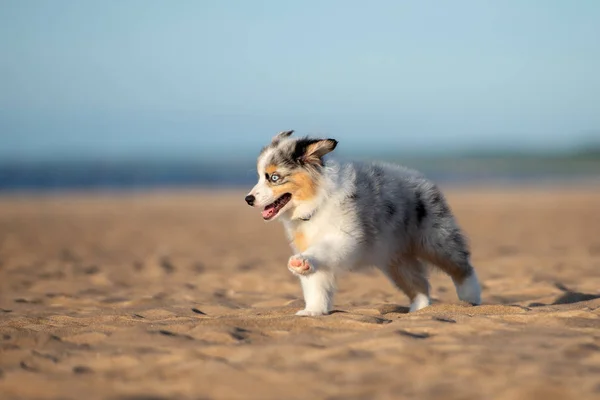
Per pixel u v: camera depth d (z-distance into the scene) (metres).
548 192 42.91
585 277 12.48
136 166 96.06
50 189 50.19
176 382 5.10
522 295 10.62
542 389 4.70
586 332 6.28
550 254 16.89
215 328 6.62
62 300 10.75
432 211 8.77
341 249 7.84
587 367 5.21
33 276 13.91
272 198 8.05
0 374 5.38
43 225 26.23
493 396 4.66
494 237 21.42
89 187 52.69
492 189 46.88
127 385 5.07
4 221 27.67
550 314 7.07
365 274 13.59
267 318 7.21
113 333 6.67
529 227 24.17
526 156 113.69
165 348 6.04
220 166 94.69
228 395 4.80
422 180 8.89
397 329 6.40
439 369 5.21
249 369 5.30
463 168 83.12
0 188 51.34
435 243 8.77
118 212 31.89
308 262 7.42
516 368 5.20
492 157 113.44
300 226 8.19
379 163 8.98
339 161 8.50
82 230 24.62
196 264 15.80
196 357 5.70
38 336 6.66
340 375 5.14
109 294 11.57
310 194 8.00
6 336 6.68
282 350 5.79
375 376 5.10
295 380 5.05
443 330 6.39
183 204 36.31
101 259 17.09
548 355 5.51
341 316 7.20
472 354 5.54
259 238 22.19
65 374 5.38
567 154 114.25
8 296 11.38
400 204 8.52
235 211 32.28
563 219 26.72
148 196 42.56
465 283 8.95
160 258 16.91
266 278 13.14
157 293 11.60
